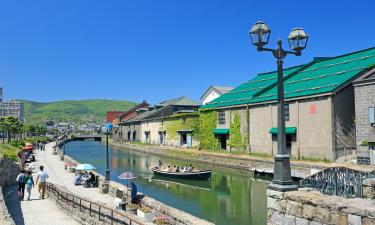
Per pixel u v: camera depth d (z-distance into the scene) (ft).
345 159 121.70
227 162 156.35
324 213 28.76
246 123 167.94
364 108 113.91
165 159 206.49
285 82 166.30
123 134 389.39
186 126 235.61
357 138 115.85
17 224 57.21
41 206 71.26
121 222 48.96
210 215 78.79
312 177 51.72
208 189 109.81
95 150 303.27
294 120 141.38
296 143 139.95
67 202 65.16
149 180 128.98
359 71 127.44
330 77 139.95
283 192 32.65
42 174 79.41
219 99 201.87
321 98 129.80
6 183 90.27
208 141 197.88
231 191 105.91
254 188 109.09
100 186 87.40
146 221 53.26
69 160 161.79
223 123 186.09
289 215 31.86
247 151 166.61
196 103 305.12
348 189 43.09
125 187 77.77
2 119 253.85
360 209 26.25
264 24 32.89
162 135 272.31
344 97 127.54
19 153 155.22
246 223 72.28
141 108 384.06
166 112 296.30
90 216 56.03
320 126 129.70
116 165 182.70
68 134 564.71
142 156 234.58
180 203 91.30
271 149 152.66
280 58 33.47
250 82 207.62
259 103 158.51
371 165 108.58
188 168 129.29
